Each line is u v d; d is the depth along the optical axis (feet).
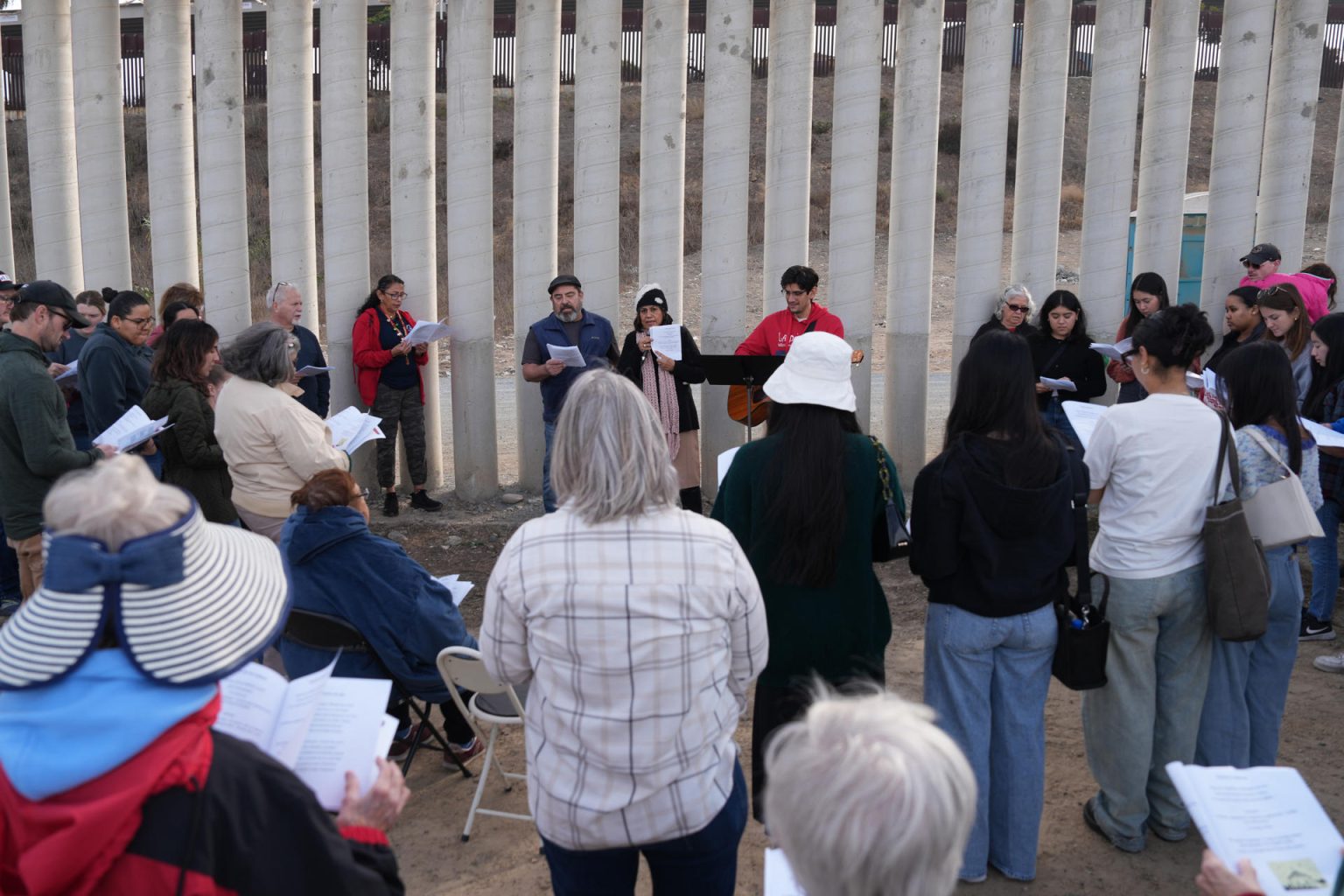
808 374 10.60
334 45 25.45
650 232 26.08
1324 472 17.74
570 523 7.63
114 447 15.62
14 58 86.33
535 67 25.59
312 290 27.20
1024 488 10.44
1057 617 11.15
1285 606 12.46
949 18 113.09
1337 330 17.57
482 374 26.91
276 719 6.82
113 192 27.14
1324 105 101.40
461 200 26.09
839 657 10.94
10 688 5.04
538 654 7.63
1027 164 25.23
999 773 11.62
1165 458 11.25
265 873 5.26
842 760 4.70
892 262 25.93
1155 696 12.12
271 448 14.80
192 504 5.47
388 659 12.50
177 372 17.02
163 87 26.43
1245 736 12.41
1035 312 25.07
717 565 7.68
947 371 47.55
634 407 7.66
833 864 4.59
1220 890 6.10
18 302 15.88
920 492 10.75
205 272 26.81
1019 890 11.66
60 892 4.95
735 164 25.32
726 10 24.77
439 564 23.54
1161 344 11.27
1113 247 25.07
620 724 7.45
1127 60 24.36
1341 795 13.56
